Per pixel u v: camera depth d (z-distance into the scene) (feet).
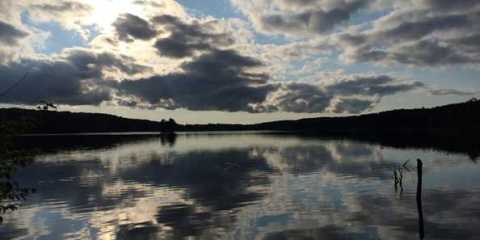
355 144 437.58
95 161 268.41
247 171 198.08
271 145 462.19
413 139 508.94
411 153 292.40
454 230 81.87
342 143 471.62
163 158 291.38
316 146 418.51
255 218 94.94
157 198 124.36
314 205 108.27
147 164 245.04
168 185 152.87
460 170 181.68
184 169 213.25
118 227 90.02
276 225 88.38
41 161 269.64
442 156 260.83
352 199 115.85
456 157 250.98
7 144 36.47
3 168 36.19
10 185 37.70
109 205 114.21
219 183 156.04
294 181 156.76
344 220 91.30
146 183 159.43
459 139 477.36
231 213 100.68
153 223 92.48
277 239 78.13
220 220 93.76
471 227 83.61
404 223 87.71
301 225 87.81
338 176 169.37
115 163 252.83
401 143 429.38
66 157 303.27
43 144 485.97
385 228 84.23
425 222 88.28
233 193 130.72
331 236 79.30
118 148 419.74
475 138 488.44
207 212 102.32
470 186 134.62
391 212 98.17
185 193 132.87
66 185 156.25
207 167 222.48
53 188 148.25
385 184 143.84
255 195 125.80
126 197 127.03
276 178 167.53
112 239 81.66
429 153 289.33
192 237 81.00
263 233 82.38
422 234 79.71
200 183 157.07
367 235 79.61
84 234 85.56
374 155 283.18
